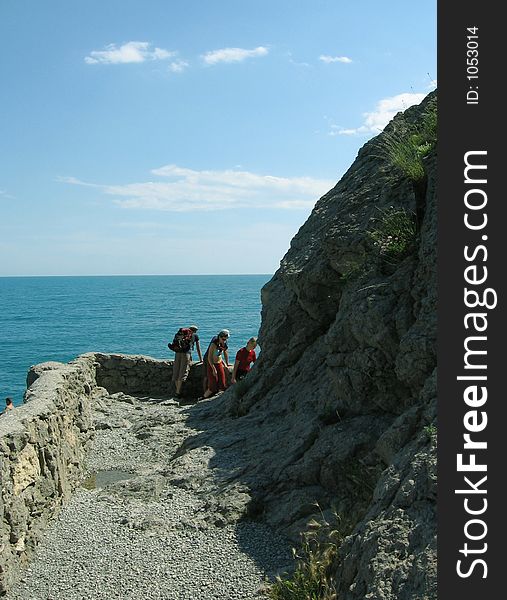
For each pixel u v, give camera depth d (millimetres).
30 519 7941
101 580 7207
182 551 7715
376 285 9203
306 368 11992
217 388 16781
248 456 10055
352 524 7105
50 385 10203
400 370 8188
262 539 7852
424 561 5344
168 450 12039
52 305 181875
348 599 5652
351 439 8695
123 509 9062
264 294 14734
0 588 6867
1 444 7262
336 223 11203
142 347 80562
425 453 6305
